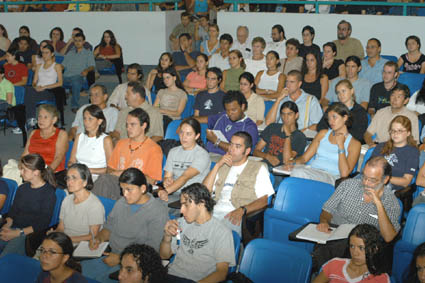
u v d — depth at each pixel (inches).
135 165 195.8
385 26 406.9
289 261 123.5
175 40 445.4
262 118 259.0
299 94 252.5
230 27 442.0
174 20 504.4
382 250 118.4
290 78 247.3
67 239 122.3
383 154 189.9
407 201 180.7
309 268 121.0
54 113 216.7
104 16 493.7
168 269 133.8
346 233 141.5
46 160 216.5
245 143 167.5
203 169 185.2
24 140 309.7
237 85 311.1
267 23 433.7
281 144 214.5
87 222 156.1
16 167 209.9
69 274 122.6
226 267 128.1
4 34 462.9
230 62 312.2
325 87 285.9
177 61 380.8
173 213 183.9
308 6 429.1
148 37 491.2
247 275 127.4
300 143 213.0
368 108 271.7
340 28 360.5
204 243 130.8
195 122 185.2
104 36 428.8
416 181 178.9
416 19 398.0
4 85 305.6
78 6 496.4
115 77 446.3
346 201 155.8
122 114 243.0
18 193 168.2
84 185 155.5
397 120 185.0
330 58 313.6
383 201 149.9
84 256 142.5
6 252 154.1
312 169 188.7
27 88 331.9
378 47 314.0
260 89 304.3
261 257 126.9
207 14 481.7
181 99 281.6
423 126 235.0
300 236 142.2
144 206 145.7
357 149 193.6
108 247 149.4
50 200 165.2
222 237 129.4
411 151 185.5
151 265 107.5
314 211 165.2
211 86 266.8
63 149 217.8
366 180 147.6
